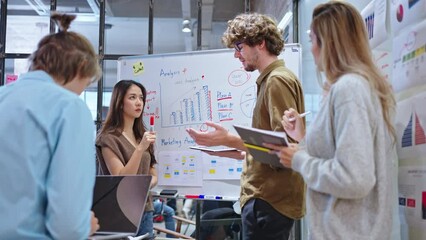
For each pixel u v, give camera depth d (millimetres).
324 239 1158
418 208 1390
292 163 1270
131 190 1404
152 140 2326
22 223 968
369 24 1825
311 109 3068
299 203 1714
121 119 2463
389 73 1616
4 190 978
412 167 1427
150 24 3898
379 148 1167
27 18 4625
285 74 1746
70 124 1025
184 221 4797
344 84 1151
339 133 1119
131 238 1555
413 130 1419
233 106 2773
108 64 4141
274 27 1858
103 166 2373
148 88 2953
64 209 962
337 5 1289
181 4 4668
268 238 1718
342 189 1077
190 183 2775
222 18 4797
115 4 4695
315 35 1317
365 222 1142
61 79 1129
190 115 2842
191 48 5715
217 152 1994
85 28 5152
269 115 1732
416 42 1400
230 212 3574
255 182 1737
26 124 1001
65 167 987
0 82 4023
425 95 1341
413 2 1417
